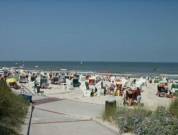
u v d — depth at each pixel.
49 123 14.80
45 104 23.00
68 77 48.56
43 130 13.09
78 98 28.84
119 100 26.78
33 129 13.21
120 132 12.48
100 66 159.00
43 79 40.69
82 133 12.59
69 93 33.41
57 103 23.88
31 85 39.88
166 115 11.91
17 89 34.31
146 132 10.99
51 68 125.94
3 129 10.84
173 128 10.32
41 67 135.50
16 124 12.73
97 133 12.60
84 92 31.28
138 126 11.66
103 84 37.94
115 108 15.23
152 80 55.00
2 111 12.05
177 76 79.00
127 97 24.52
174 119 10.89
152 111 13.41
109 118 14.87
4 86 15.73
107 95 32.03
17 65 159.25
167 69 130.38
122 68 138.25
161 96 31.97
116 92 31.92
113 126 13.72
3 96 12.89
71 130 13.18
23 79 46.38
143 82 40.44
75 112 19.00
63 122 15.17
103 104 23.78
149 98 30.02
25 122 14.26
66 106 22.08
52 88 38.94
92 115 17.38
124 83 38.53
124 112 13.97
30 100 22.61
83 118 16.38
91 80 41.38
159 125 10.66
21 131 12.18
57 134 12.32
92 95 31.45
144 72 104.88
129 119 12.51
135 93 24.52
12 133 11.20
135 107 14.72
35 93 32.22
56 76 50.62
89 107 21.75
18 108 14.74
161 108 12.93
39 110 19.59
